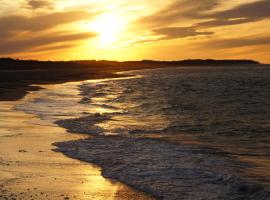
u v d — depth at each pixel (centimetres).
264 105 3653
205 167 1332
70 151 1614
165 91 5691
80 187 1138
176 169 1314
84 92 5409
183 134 2088
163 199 1039
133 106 3612
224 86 6556
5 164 1380
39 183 1165
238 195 1039
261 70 16112
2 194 1052
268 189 1062
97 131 2145
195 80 8831
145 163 1409
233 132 2164
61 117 2711
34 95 4531
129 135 2036
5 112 2912
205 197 1036
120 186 1154
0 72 11638
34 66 18838
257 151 1630
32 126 2269
